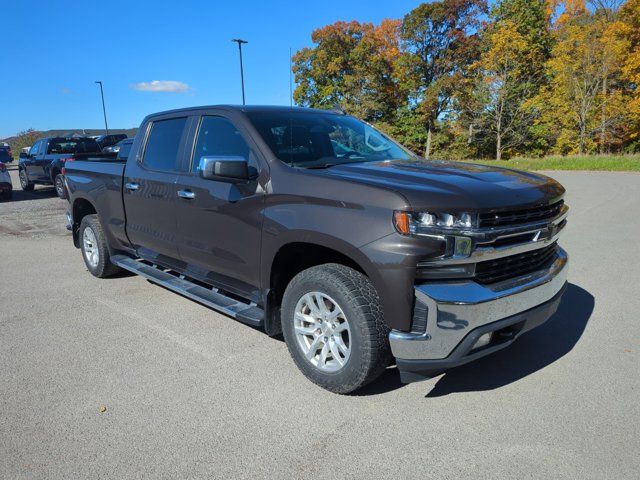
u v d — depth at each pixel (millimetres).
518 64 39375
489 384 3383
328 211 3072
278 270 3586
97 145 17047
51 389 3373
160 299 5277
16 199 15391
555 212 3334
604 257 6605
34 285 5840
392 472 2498
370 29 46656
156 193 4633
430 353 2797
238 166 3443
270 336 4125
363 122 4809
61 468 2561
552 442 2721
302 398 3225
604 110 34844
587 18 35875
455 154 44781
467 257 2770
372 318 2934
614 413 2998
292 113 4207
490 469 2508
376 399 3203
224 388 3361
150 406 3145
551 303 3260
